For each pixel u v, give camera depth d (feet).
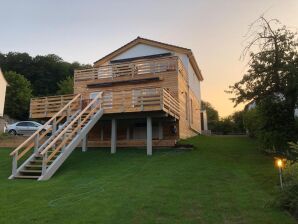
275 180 31.45
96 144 59.82
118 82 65.77
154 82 63.16
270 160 43.55
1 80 110.01
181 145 54.03
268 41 44.42
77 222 20.76
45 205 24.91
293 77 41.42
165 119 57.06
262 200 25.18
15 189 31.04
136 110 49.14
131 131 61.72
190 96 77.41
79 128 45.57
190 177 33.94
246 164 41.39
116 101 51.49
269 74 44.09
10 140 65.05
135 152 51.67
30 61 194.90
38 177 37.14
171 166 39.96
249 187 29.55
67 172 39.42
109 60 77.41
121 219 21.27
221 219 21.09
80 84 69.15
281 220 20.65
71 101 52.65
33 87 184.55
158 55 73.67
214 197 26.32
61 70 200.03
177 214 22.17
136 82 64.69
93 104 53.31
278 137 45.14
